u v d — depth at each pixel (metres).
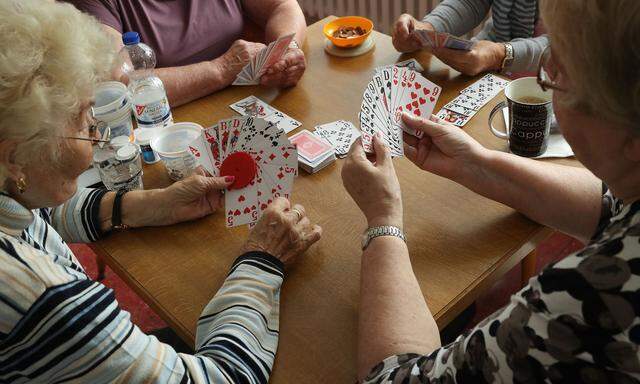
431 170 1.17
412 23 1.62
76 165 0.88
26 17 0.75
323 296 0.99
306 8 3.29
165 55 1.88
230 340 0.88
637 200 0.61
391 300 0.88
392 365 0.80
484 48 1.52
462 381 0.69
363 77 1.56
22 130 0.75
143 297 1.06
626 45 0.52
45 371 0.77
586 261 0.59
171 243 1.13
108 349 0.78
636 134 0.58
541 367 0.62
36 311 0.74
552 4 0.58
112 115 1.27
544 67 0.66
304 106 1.47
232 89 1.59
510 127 1.22
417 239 1.07
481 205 1.13
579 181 1.04
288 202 1.09
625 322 0.56
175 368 0.81
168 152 1.24
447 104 1.42
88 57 0.83
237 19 1.99
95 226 1.15
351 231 1.11
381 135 1.12
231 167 1.15
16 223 0.85
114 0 1.77
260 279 0.96
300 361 0.90
